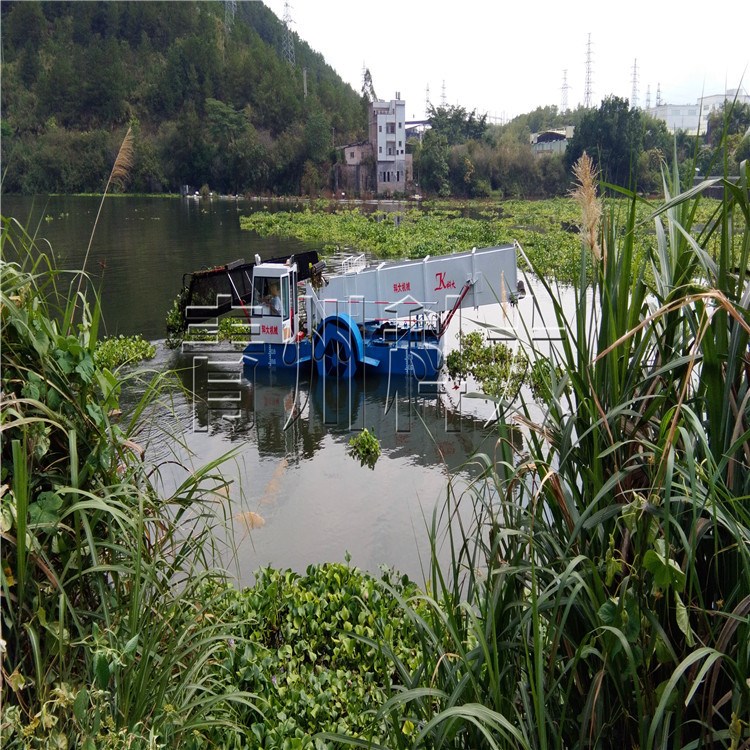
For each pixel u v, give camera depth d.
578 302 2.95
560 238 38.22
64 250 38.56
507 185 91.38
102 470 3.37
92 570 2.99
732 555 2.58
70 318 3.43
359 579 6.79
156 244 42.06
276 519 9.34
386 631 5.84
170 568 3.60
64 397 3.23
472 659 2.78
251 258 35.91
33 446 3.04
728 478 2.60
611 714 2.69
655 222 3.08
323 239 45.59
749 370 2.58
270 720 4.70
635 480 2.85
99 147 94.00
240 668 5.11
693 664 2.57
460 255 16.31
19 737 2.57
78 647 3.22
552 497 2.92
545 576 2.91
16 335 3.18
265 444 12.45
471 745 2.75
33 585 3.03
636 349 2.90
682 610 2.31
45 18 127.50
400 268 16.61
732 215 2.69
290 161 103.44
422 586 7.50
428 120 106.88
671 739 2.65
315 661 5.78
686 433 2.31
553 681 2.60
